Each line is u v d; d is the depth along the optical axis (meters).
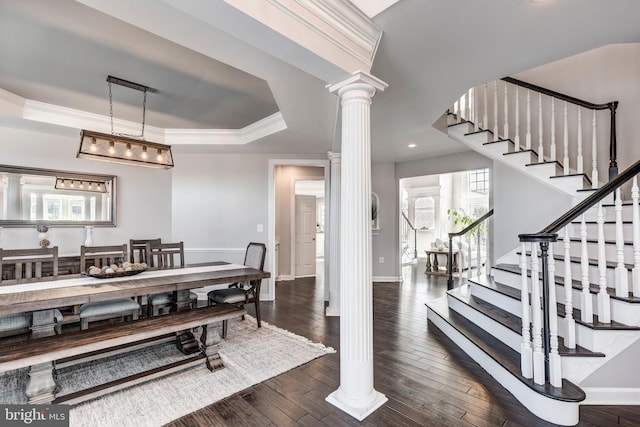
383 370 2.64
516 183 3.94
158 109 3.75
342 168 2.20
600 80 3.59
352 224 2.13
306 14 1.71
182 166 5.33
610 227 2.91
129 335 2.26
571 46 2.12
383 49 2.14
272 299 5.08
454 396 2.25
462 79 2.55
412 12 1.78
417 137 4.34
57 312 2.91
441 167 5.66
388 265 6.36
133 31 2.23
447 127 4.26
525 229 3.86
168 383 2.44
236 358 2.88
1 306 2.10
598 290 2.30
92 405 2.14
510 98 4.18
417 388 2.36
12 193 3.96
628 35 2.02
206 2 1.36
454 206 9.85
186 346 3.01
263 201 5.29
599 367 2.10
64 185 4.33
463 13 1.78
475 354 2.78
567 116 3.79
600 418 1.96
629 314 2.12
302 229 7.19
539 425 1.92
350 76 2.05
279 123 3.90
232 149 4.96
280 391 2.34
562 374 2.10
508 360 2.42
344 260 2.17
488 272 4.44
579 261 2.74
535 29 1.94
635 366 2.09
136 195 4.99
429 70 2.42
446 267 7.78
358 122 2.13
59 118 3.68
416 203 10.37
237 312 2.82
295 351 3.02
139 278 3.07
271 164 5.29
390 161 6.20
